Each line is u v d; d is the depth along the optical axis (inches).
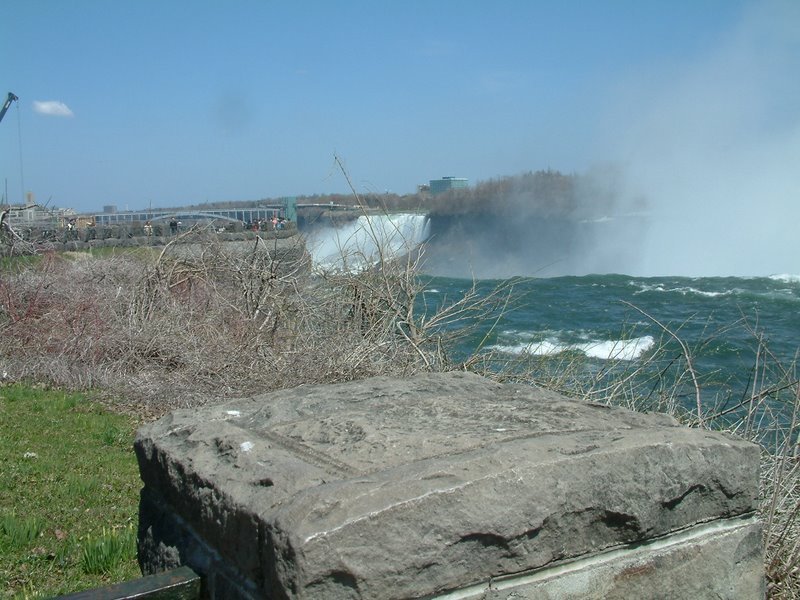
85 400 406.0
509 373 352.8
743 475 132.7
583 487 118.5
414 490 109.3
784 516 187.8
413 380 180.7
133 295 514.3
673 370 374.6
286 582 104.0
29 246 671.8
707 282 1233.4
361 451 128.0
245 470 125.0
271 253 508.4
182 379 414.3
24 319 482.6
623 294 994.1
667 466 125.8
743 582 133.6
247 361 410.3
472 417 146.5
